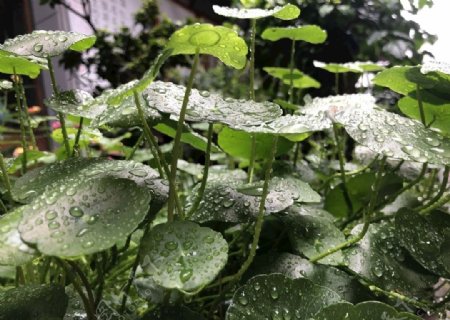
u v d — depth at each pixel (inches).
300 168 16.8
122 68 36.4
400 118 9.6
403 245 10.4
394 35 30.3
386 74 11.3
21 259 6.7
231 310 8.0
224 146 13.8
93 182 7.8
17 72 11.8
